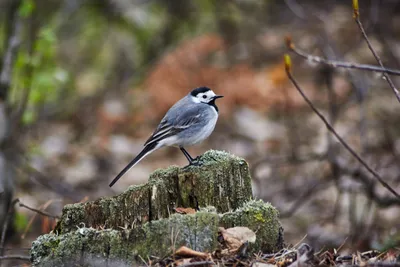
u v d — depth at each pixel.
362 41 17.30
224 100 17.88
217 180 7.18
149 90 18.00
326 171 14.41
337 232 12.09
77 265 6.62
